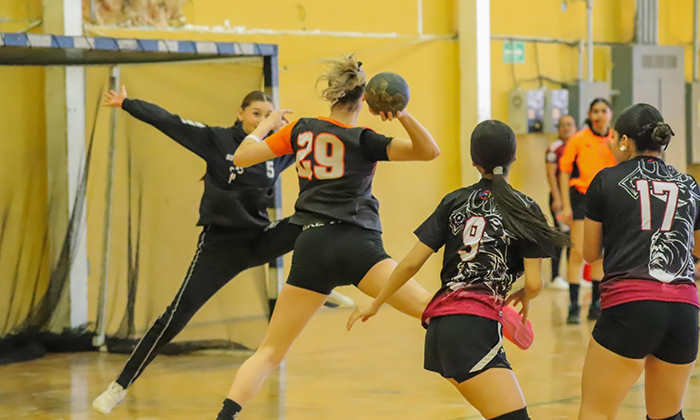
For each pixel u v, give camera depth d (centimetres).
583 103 1609
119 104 739
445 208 484
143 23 1152
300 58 1309
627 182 507
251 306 980
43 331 1027
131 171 1062
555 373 847
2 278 1014
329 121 583
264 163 768
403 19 1419
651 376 514
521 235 461
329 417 693
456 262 473
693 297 496
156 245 1054
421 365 909
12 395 798
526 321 502
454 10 1473
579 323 1152
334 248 574
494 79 1549
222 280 744
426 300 568
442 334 462
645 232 496
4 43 806
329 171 579
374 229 584
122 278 1060
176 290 1055
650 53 1684
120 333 1041
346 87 576
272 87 960
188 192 1056
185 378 861
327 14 1336
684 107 1734
